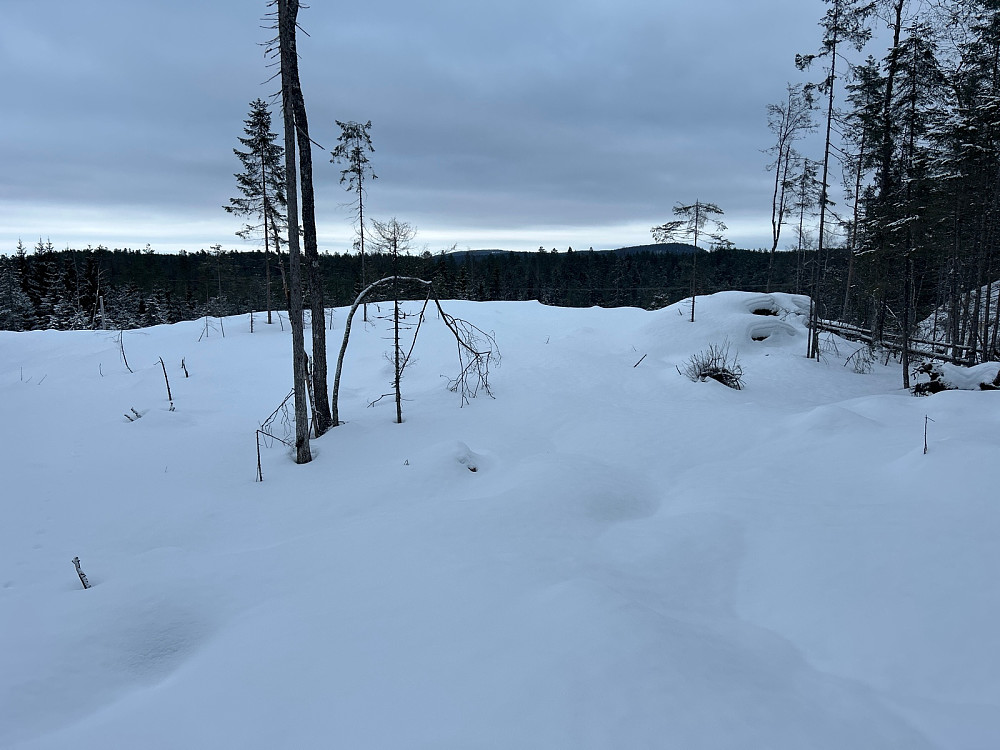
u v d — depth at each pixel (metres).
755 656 4.07
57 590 5.75
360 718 3.24
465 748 2.89
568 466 8.98
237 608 5.03
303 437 10.69
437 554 5.74
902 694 3.67
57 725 3.61
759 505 7.20
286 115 10.13
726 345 21.94
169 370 20.31
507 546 5.98
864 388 17.33
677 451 10.76
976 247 18.47
